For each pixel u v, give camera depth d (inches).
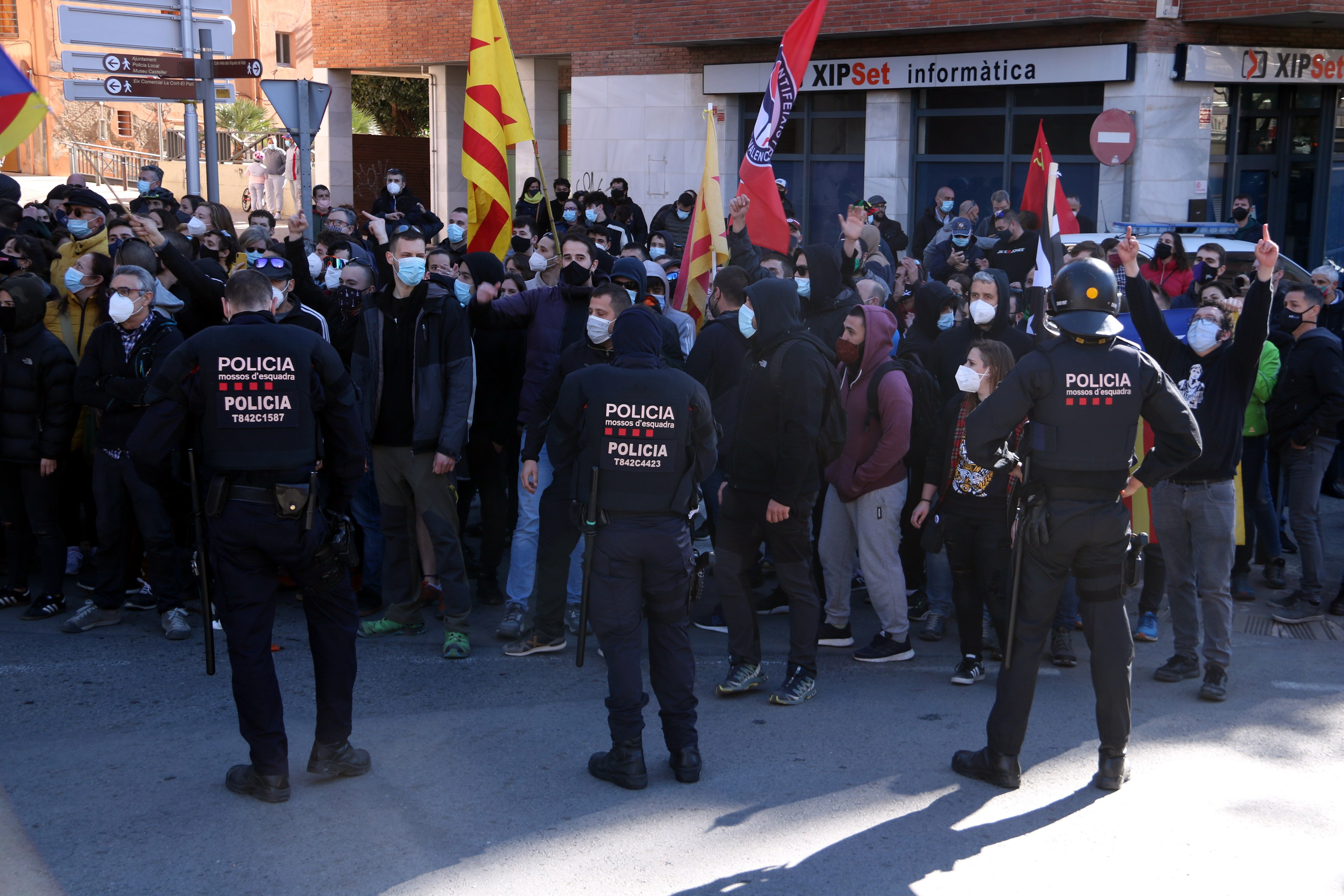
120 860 148.5
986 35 584.1
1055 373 165.3
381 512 232.4
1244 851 153.6
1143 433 238.4
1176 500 207.3
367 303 223.9
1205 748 185.5
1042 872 147.9
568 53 761.0
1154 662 226.1
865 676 219.1
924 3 573.3
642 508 171.3
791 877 146.3
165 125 1269.7
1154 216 560.7
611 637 171.5
